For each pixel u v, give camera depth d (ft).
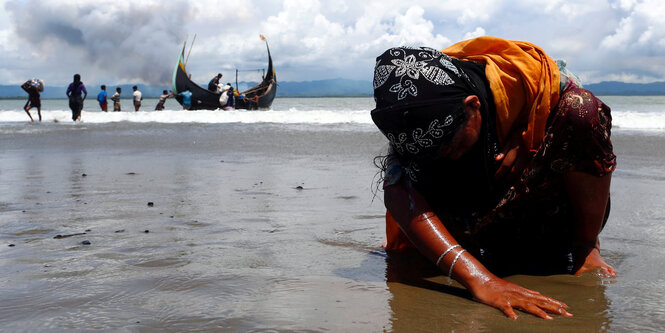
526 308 6.31
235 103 94.89
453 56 7.25
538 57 6.86
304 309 6.38
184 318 6.00
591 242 7.99
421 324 5.96
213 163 22.47
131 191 15.49
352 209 12.74
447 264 7.03
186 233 10.38
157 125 50.49
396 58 6.63
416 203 7.26
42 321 5.88
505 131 6.81
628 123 41.29
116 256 8.71
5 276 7.59
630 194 14.07
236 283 7.33
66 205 13.37
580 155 6.84
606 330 5.71
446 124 6.30
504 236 7.95
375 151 26.05
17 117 67.72
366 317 6.16
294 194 14.83
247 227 10.91
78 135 39.17
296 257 8.75
